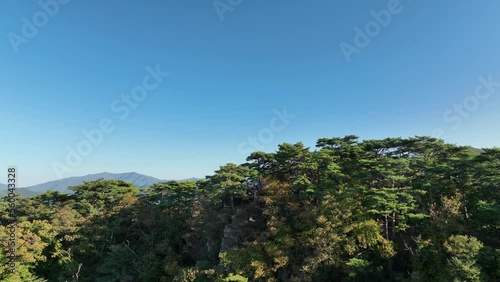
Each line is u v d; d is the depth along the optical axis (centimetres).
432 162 4519
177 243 5844
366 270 3597
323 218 3634
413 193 4003
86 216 7025
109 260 5316
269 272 3775
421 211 3981
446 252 3262
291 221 4216
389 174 3831
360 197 4003
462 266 2778
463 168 4150
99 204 7688
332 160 4522
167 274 4997
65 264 5753
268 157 5266
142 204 6488
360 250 3797
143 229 6253
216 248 4909
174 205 6450
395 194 3550
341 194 3869
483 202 3481
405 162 4003
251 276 3872
